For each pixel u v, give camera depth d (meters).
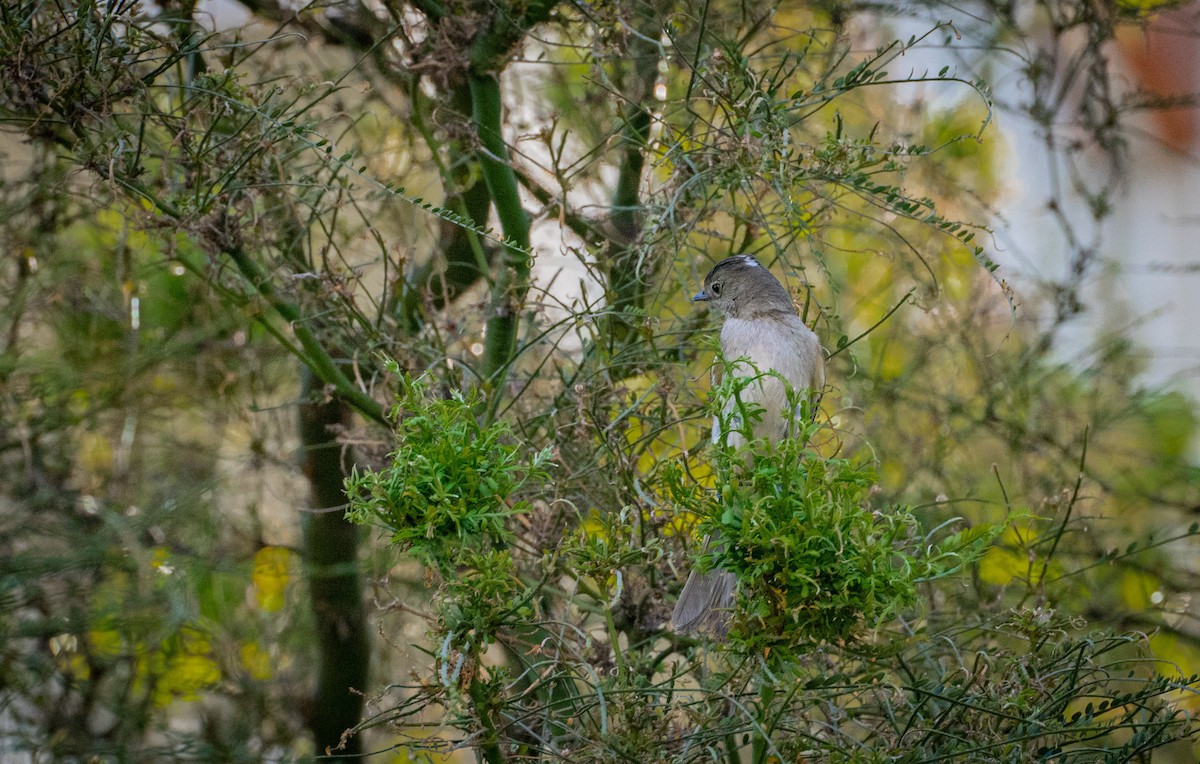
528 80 7.63
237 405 8.07
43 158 7.12
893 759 4.68
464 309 6.73
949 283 8.86
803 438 4.08
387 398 6.41
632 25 6.55
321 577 7.58
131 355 7.34
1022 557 7.03
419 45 6.48
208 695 8.10
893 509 4.32
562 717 5.41
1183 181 10.35
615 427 5.90
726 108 5.80
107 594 7.34
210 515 8.16
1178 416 9.28
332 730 7.78
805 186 5.80
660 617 5.95
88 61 5.46
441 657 4.05
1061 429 8.59
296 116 5.68
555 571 5.59
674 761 4.72
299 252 6.82
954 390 8.37
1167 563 7.96
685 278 6.89
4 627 7.02
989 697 4.94
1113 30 7.73
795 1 7.38
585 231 6.76
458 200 6.94
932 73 8.29
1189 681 5.04
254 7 7.00
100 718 7.99
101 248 7.90
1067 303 8.25
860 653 4.27
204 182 5.96
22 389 7.47
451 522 4.11
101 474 7.93
